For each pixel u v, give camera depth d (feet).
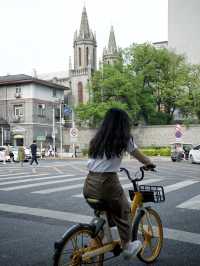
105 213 13.07
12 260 16.30
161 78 174.19
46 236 20.36
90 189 12.92
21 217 25.40
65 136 185.68
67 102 300.20
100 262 13.26
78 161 116.26
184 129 162.50
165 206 29.48
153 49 170.71
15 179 51.06
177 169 73.92
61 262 11.84
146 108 169.37
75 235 12.19
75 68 314.76
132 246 13.69
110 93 167.22
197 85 169.17
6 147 113.60
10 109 177.68
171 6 223.10
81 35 314.35
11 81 174.19
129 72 169.48
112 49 325.83
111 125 13.00
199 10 215.92
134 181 14.85
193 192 37.55
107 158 12.77
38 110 177.37
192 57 216.95
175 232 21.20
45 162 108.88
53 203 30.81
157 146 167.12
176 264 15.85
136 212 15.03
